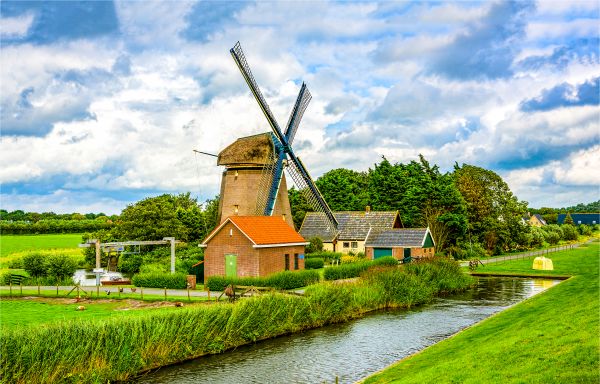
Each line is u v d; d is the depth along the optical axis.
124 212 73.75
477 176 107.62
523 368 18.31
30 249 101.88
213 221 94.62
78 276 64.88
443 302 45.50
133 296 41.78
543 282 57.56
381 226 80.94
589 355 17.75
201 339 28.47
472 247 96.25
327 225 82.88
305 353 28.92
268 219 55.28
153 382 24.34
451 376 19.39
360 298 40.50
